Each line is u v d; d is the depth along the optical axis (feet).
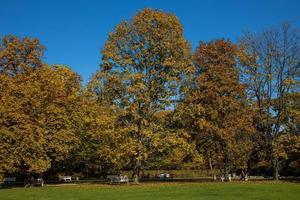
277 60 177.37
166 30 159.43
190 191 114.42
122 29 159.43
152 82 155.33
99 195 107.76
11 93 152.76
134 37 160.45
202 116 166.30
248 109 173.88
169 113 156.46
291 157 197.26
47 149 158.30
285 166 217.15
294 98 176.65
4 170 147.23
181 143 152.35
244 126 166.40
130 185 147.43
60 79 174.40
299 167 200.85
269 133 177.06
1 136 144.15
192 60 169.58
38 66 176.35
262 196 98.32
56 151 161.38
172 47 157.99
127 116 154.51
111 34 159.94
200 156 160.25
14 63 172.04
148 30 158.71
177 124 162.50
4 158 144.46
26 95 152.87
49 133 159.74
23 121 147.43
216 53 172.04
